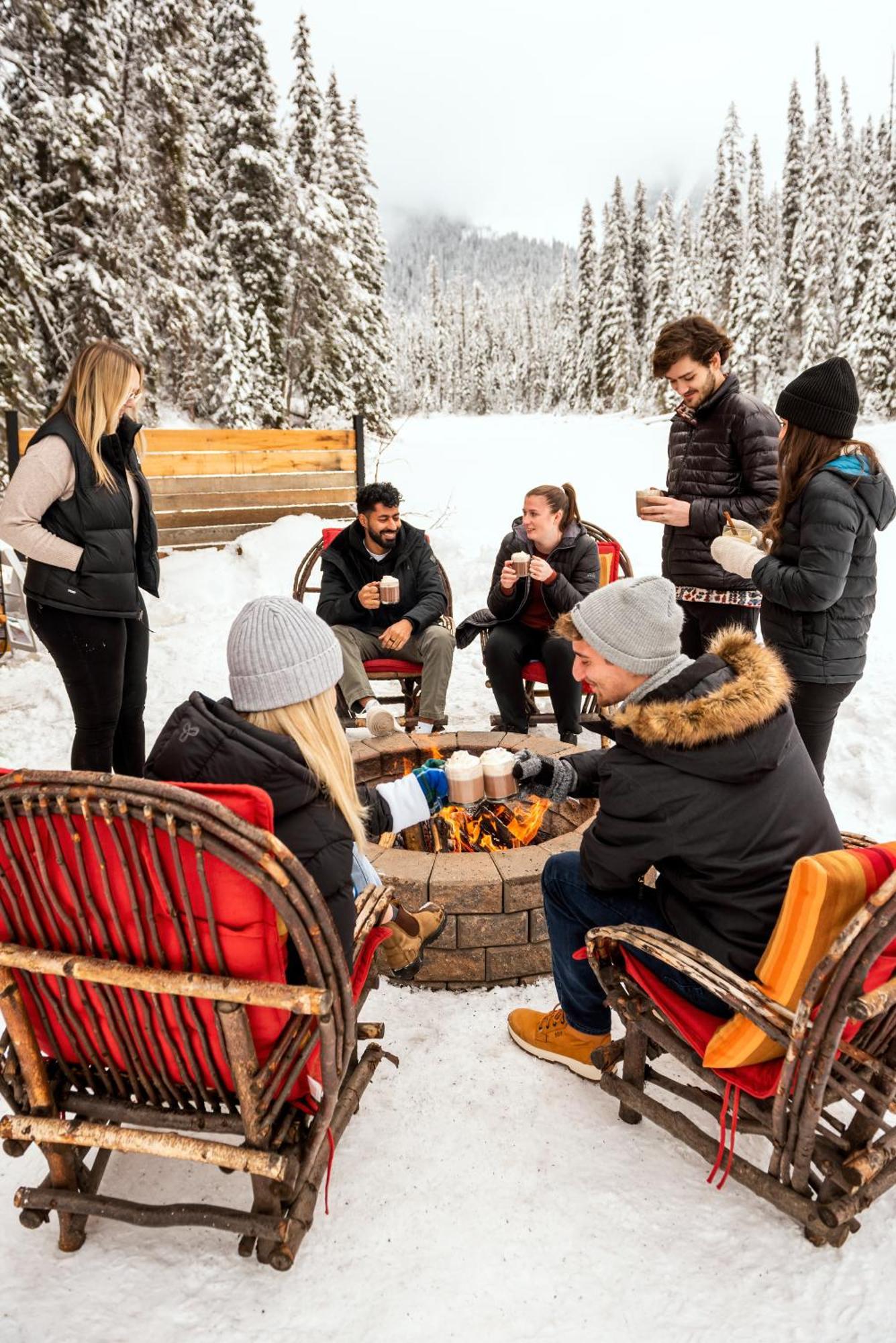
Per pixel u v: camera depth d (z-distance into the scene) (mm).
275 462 8773
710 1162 1772
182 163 14156
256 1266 1600
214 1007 1285
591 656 1887
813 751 2801
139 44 13242
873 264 23812
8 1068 1566
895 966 1471
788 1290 1549
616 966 1877
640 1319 1499
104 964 1316
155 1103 1561
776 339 32969
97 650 2996
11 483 2797
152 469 8141
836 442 2494
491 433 32719
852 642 2635
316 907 1278
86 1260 1607
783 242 34906
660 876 1852
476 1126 1971
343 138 21672
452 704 5199
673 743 1572
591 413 45312
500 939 2436
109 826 1225
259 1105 1395
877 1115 1528
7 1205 1748
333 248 16938
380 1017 2373
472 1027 2328
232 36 16281
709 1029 1686
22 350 10258
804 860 1370
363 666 4359
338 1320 1497
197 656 5844
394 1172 1836
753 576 2631
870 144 32344
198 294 15977
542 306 90812
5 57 11375
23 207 10414
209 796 1263
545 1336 1470
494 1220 1709
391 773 3328
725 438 3408
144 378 3008
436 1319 1500
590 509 12984
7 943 1371
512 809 2854
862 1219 1694
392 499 4215
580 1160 1865
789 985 1455
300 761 1518
